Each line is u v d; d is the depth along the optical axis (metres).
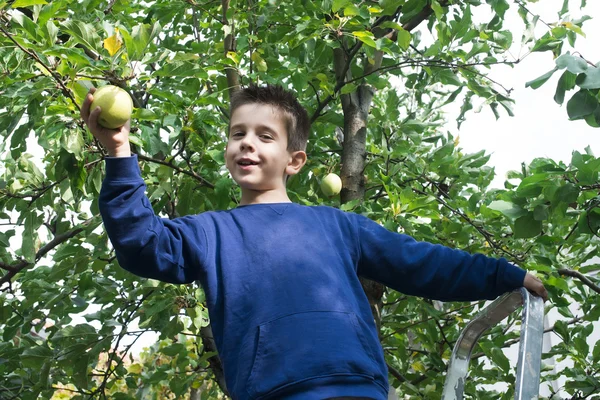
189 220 1.90
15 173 4.61
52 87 3.12
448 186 5.32
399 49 4.85
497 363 4.84
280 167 2.05
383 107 5.51
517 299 2.00
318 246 1.89
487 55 4.89
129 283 5.27
